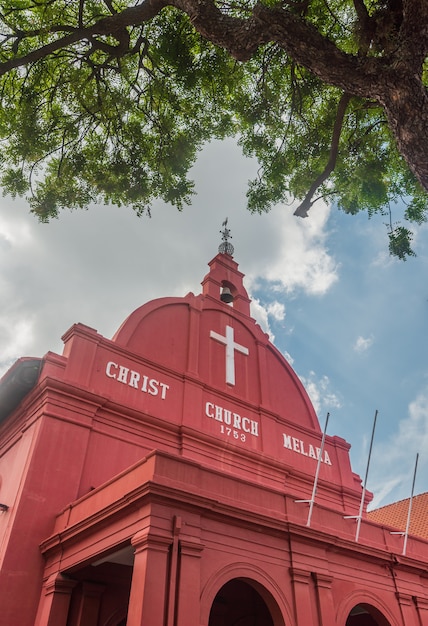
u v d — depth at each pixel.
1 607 8.91
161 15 10.36
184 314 16.31
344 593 9.94
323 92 10.73
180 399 14.10
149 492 7.71
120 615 9.77
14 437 12.44
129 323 14.63
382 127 10.45
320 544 10.03
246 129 11.20
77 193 11.19
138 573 7.21
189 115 11.37
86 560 8.64
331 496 16.14
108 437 12.06
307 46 5.95
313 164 10.92
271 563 9.01
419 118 5.27
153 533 7.46
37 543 9.88
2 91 10.30
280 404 17.11
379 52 7.16
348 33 9.53
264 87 10.68
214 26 6.63
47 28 8.80
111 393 12.77
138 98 11.25
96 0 10.11
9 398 12.57
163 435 13.06
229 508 8.70
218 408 14.80
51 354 12.27
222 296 18.78
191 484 8.64
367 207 10.62
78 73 10.66
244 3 9.25
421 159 5.28
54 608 8.87
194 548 7.83
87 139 11.26
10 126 10.46
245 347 17.20
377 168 10.41
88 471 11.32
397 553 11.42
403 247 9.72
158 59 10.59
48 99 10.66
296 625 8.56
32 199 10.89
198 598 7.43
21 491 10.26
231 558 8.43
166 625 6.91
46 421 11.23
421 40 5.47
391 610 10.65
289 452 15.90
